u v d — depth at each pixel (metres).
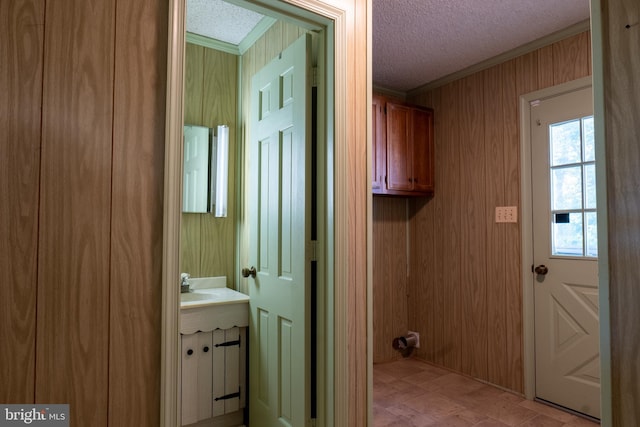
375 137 3.09
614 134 0.58
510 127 2.87
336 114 1.65
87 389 1.12
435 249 3.41
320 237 1.72
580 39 2.48
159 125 1.24
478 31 2.54
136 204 1.20
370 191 1.75
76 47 1.12
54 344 1.08
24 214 1.05
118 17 1.19
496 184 2.95
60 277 1.09
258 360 2.17
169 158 1.23
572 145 2.53
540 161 2.69
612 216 0.58
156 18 1.25
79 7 1.13
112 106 1.17
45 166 1.08
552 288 2.61
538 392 2.67
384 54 2.88
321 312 1.70
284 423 1.89
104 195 1.15
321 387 1.69
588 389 2.41
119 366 1.16
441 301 3.35
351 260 1.68
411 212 3.65
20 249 1.04
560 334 2.56
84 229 1.12
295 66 1.87
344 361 1.63
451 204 3.29
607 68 0.59
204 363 2.17
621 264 0.56
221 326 2.22
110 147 1.16
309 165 1.77
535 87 2.71
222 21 2.39
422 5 2.23
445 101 3.36
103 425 1.13
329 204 1.66
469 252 3.13
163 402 1.21
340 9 1.67
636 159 0.55
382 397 2.73
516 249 2.81
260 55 2.47
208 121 2.65
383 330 3.48
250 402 2.25
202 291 2.52
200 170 2.58
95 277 1.14
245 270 2.25
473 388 2.89
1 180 1.02
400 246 3.62
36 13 1.07
